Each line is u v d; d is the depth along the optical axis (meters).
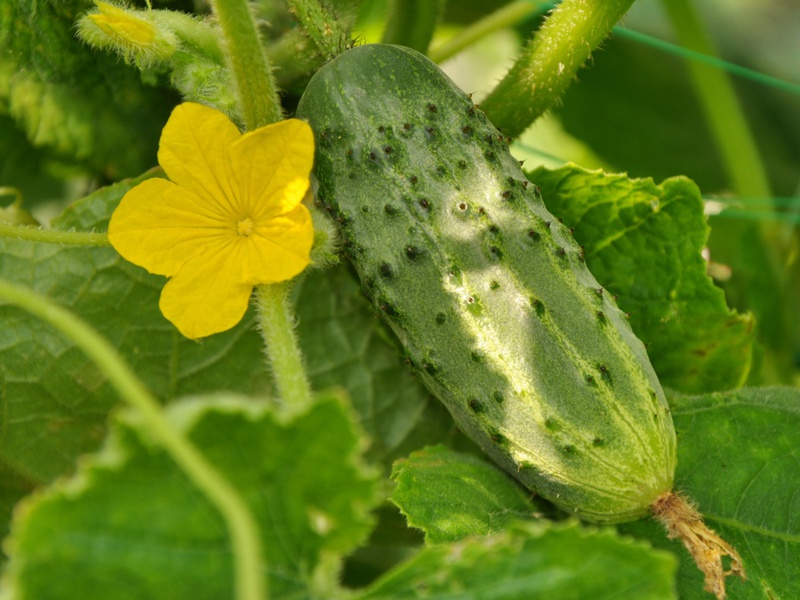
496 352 0.37
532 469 0.37
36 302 0.32
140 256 0.37
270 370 0.43
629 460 0.37
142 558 0.31
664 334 0.43
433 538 0.38
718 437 0.40
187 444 0.30
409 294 0.38
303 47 0.41
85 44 0.43
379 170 0.38
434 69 0.39
